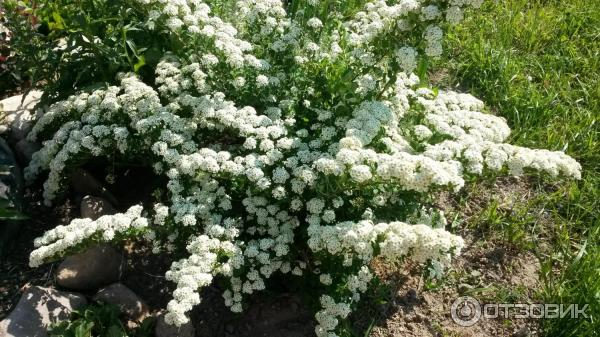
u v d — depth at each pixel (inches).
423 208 27.6
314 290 26.0
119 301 26.7
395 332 27.6
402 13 25.2
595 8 47.6
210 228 24.6
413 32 26.0
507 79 40.4
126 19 31.8
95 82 31.5
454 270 30.6
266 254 24.4
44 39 34.0
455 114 28.3
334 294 24.2
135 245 30.1
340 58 29.9
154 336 25.8
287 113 28.4
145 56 30.9
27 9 32.2
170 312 21.0
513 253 31.7
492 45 43.3
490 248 31.9
